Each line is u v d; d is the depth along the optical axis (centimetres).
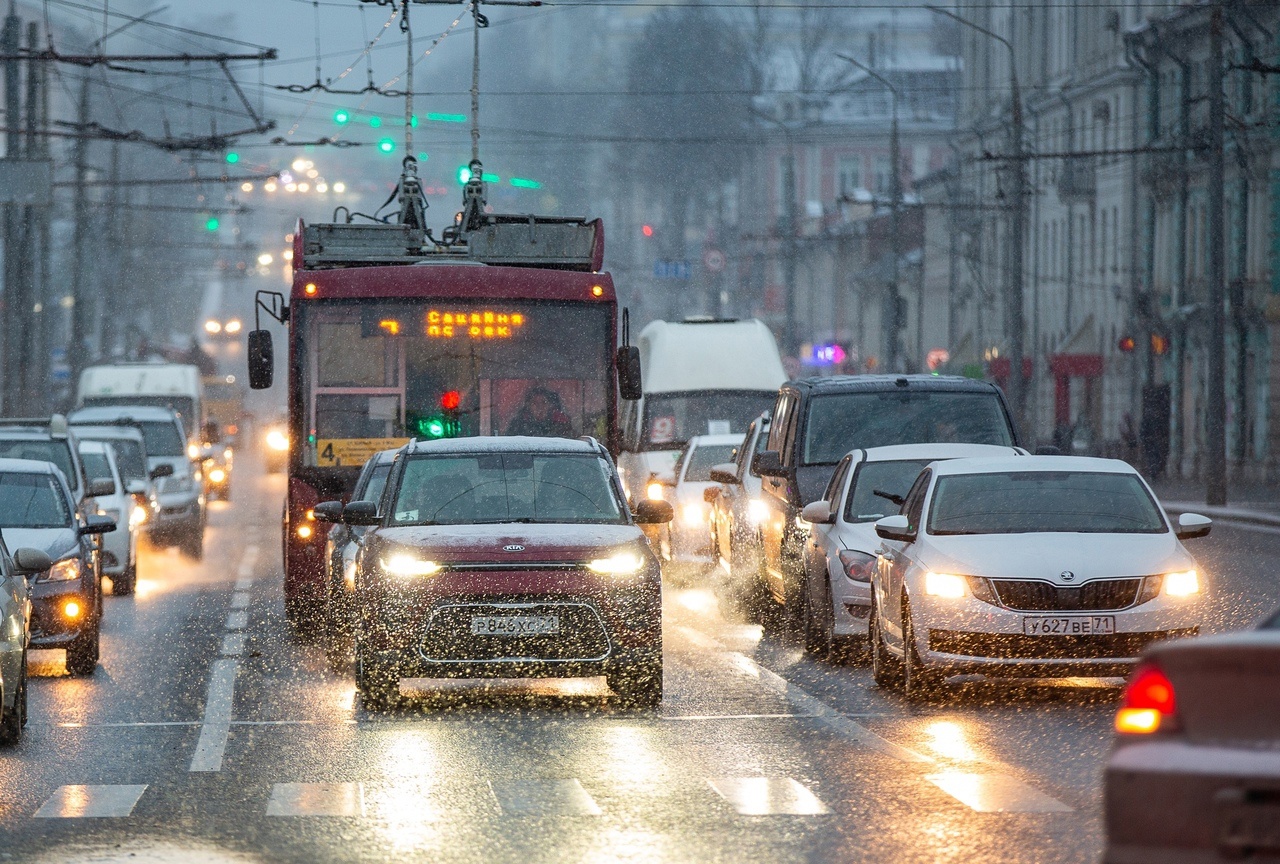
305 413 5269
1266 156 14788
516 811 2625
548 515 3956
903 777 2858
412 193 6462
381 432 5288
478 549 3678
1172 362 16525
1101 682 4006
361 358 5306
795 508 5094
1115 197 17850
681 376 8819
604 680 4178
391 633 3634
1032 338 19375
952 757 3044
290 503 5250
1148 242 16962
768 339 9075
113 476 6838
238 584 6962
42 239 15800
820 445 5300
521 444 4116
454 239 6347
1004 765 2961
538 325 5381
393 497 3981
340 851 2369
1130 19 17500
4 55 8250
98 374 12825
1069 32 19275
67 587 4291
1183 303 16112
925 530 3869
